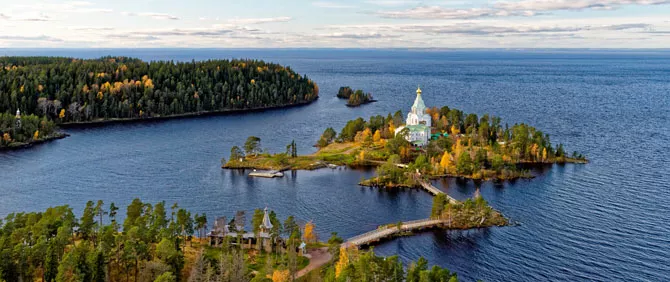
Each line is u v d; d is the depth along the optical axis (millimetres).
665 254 186875
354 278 148125
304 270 168250
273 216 191875
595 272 175500
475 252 190500
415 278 147750
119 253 158750
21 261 147000
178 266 154875
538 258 185375
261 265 169250
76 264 143375
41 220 166125
